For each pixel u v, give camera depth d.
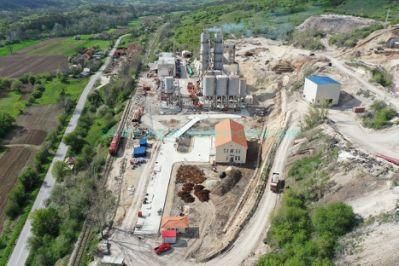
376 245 51.47
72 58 198.25
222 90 114.69
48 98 148.00
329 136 81.19
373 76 113.94
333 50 153.00
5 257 68.56
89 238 66.94
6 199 85.75
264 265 53.88
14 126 122.88
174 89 122.88
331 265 49.66
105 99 138.75
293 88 119.38
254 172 83.44
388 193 60.72
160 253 62.03
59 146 108.81
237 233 64.38
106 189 80.06
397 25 148.12
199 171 84.50
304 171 75.69
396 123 84.06
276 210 68.69
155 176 83.56
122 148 97.00
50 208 74.81
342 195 65.06
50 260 65.06
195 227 67.69
